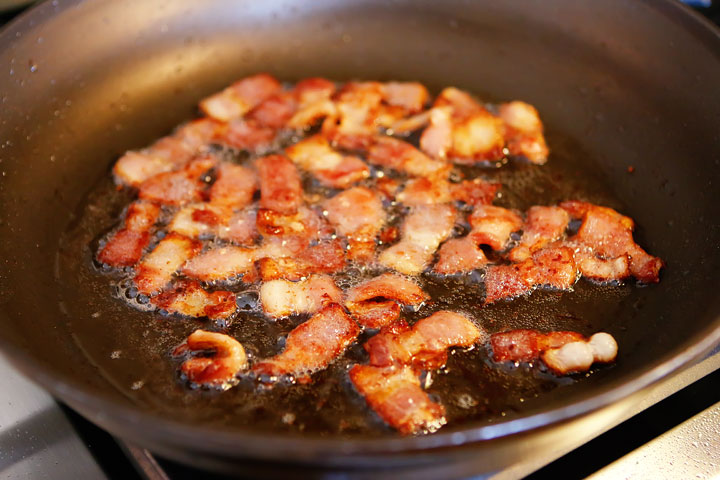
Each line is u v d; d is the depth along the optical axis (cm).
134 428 35
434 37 53
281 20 53
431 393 41
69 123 48
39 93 47
